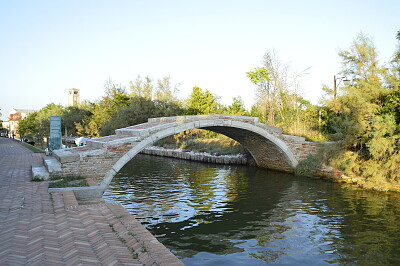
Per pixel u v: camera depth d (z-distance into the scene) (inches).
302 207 473.1
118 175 793.6
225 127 748.0
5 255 164.1
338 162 711.1
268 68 1197.7
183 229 370.3
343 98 709.3
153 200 514.9
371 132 600.7
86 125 1905.8
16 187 341.4
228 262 280.1
